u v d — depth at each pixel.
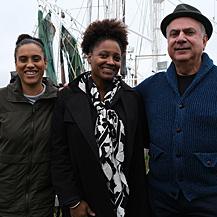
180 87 1.81
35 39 2.11
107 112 1.74
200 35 1.74
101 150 1.64
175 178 1.74
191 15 1.72
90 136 1.65
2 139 1.87
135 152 1.87
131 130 1.77
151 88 1.98
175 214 1.79
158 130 1.81
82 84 1.84
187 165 1.69
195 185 1.69
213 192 1.67
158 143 1.82
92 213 1.69
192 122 1.67
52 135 1.85
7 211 1.88
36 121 1.89
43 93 1.94
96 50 1.78
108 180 1.67
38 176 1.89
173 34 1.78
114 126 1.72
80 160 1.70
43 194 1.92
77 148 1.70
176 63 1.78
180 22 1.74
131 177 1.85
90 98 1.79
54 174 1.76
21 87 1.95
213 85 1.67
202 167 1.66
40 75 1.94
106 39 1.77
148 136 2.06
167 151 1.76
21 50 1.87
